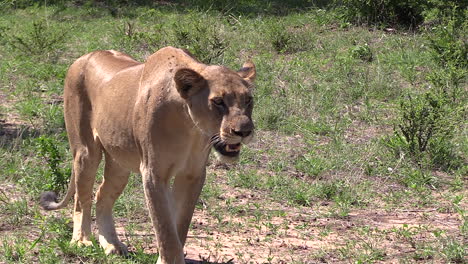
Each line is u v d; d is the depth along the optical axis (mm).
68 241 9305
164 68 7973
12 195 11352
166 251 7898
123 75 8578
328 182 12891
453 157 14219
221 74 7566
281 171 13539
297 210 11688
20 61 21078
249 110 7609
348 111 17250
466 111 17016
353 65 21156
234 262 9102
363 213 11625
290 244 9969
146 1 31969
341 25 25953
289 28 26266
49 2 31422
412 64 21156
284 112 16828
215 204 11602
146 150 7938
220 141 7516
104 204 9320
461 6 24297
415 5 25438
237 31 25281
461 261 9391
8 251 8859
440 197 12469
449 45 20828
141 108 7980
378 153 14484
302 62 21562
